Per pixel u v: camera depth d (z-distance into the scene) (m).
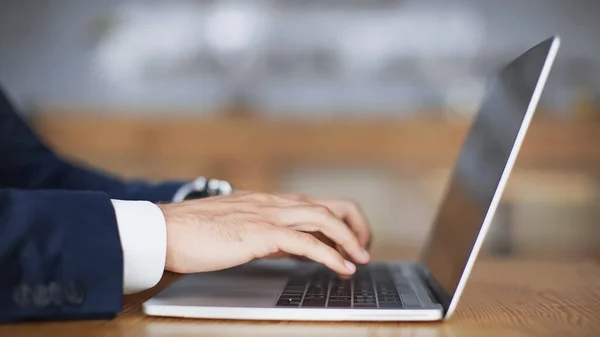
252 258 0.65
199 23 3.48
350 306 0.61
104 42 3.47
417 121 2.90
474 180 0.70
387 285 0.73
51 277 0.58
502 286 0.79
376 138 2.91
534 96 0.58
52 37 3.46
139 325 0.58
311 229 0.71
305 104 3.49
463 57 3.43
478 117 0.81
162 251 0.63
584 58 3.38
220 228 0.66
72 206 0.60
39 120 3.02
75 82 3.47
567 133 2.84
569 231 2.82
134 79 3.49
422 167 2.90
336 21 3.47
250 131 2.94
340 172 2.93
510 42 3.42
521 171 2.84
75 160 3.00
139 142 2.98
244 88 3.49
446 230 0.77
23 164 1.14
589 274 0.87
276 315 0.60
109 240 0.60
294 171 2.94
